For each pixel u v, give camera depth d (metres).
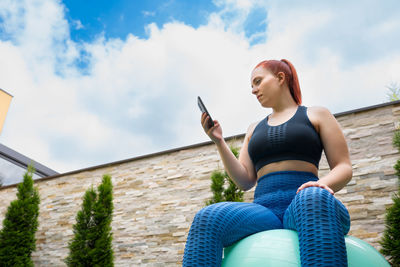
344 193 3.75
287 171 1.05
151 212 5.09
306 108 1.20
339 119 4.18
